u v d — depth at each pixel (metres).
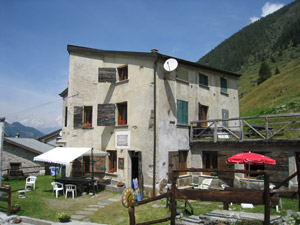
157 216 9.27
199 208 9.96
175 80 14.76
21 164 19.94
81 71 16.41
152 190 12.75
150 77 13.73
